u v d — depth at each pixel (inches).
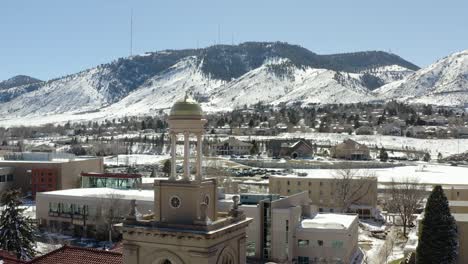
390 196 6038.4
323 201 5767.7
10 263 1583.4
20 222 2950.3
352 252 4003.4
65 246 1504.7
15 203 2960.1
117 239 4370.1
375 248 4281.5
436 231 2711.6
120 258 1413.6
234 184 6245.1
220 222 992.2
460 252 2997.0
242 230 1061.1
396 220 5349.4
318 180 5802.2
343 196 5669.3
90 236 4534.9
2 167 6131.9
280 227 3806.6
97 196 4591.5
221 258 989.2
